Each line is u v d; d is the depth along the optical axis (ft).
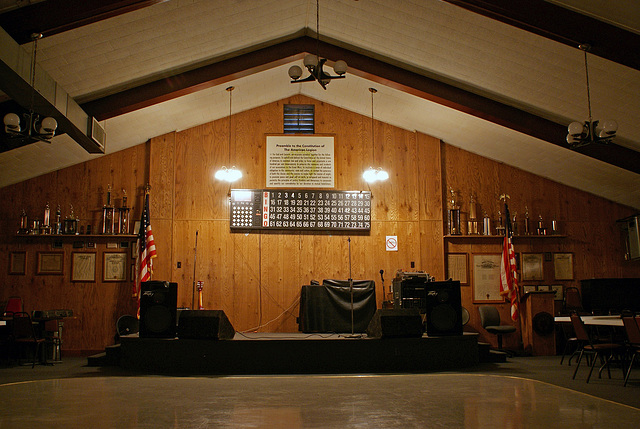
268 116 36.50
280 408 15.44
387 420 13.71
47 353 30.73
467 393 18.02
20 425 13.25
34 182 34.19
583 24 20.42
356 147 36.50
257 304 34.45
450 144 36.60
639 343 20.25
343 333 32.76
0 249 33.50
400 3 23.68
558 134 29.04
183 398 17.33
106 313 33.50
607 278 34.19
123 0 19.85
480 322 34.73
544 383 20.33
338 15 26.48
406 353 25.38
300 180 35.91
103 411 15.08
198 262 34.60
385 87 31.50
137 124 32.37
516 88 27.12
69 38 22.15
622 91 24.16
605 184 33.50
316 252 35.27
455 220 35.58
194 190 35.24
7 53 18.58
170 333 25.26
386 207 35.96
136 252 34.14
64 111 24.06
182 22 24.02
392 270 35.27
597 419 13.78
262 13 25.67
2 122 25.46
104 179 34.76
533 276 35.37
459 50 25.63
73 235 33.65
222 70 29.09
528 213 35.73
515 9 20.57
